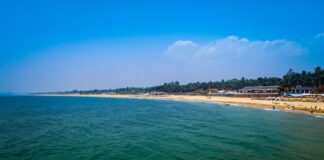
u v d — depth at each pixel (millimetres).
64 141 37156
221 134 41625
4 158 28547
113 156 29094
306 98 116375
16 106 123375
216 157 28172
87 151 31375
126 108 107125
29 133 44125
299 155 28469
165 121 60125
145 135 41594
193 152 30344
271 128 47344
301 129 45969
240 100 144875
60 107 116062
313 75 166375
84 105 131750
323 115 69125
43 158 28547
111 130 47188
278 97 138875
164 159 27719
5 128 49969
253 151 30391
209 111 87188
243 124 53250
